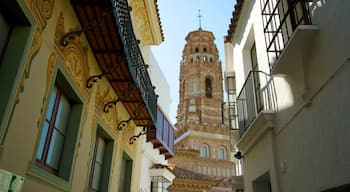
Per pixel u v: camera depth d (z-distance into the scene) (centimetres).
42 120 417
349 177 388
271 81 704
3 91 336
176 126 5069
